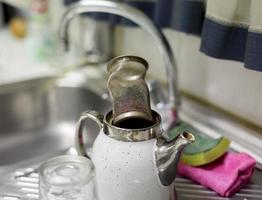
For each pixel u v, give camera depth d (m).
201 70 1.00
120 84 0.57
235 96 0.93
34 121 1.24
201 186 0.75
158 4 0.94
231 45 0.75
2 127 1.20
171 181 0.59
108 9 0.88
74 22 1.40
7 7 1.82
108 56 1.34
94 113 0.63
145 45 1.17
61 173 0.58
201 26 0.85
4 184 0.75
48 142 1.21
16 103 1.20
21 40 1.59
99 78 1.25
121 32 1.26
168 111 0.95
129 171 0.56
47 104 1.24
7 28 1.78
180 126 0.89
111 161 0.57
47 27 1.48
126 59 0.58
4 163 1.13
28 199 0.71
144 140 0.57
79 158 0.61
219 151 0.75
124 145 0.56
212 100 1.00
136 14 0.87
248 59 0.68
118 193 0.58
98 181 0.60
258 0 0.64
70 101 1.24
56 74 1.27
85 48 1.37
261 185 0.75
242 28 0.73
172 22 0.91
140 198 0.57
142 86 0.57
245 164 0.72
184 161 0.76
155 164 0.56
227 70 0.92
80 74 1.28
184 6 0.84
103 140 0.59
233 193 0.73
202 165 0.75
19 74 1.26
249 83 0.88
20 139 1.21
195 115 0.98
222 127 0.92
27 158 1.16
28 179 0.77
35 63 1.35
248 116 0.91
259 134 0.88
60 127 1.25
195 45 0.99
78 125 0.65
